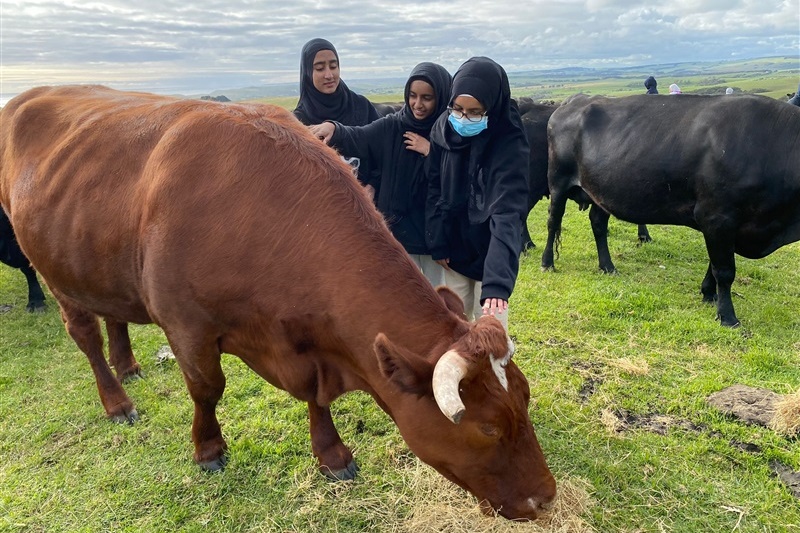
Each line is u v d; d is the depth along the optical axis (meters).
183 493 3.10
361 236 2.33
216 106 2.80
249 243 2.38
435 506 2.84
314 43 4.50
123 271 2.81
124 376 4.23
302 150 2.52
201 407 3.08
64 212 2.97
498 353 1.97
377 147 3.48
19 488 3.16
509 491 2.18
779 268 6.63
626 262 6.98
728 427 3.43
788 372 4.12
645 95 5.93
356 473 3.18
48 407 3.95
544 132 7.53
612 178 5.83
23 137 3.47
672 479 3.04
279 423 3.63
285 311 2.37
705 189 5.07
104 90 3.83
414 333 2.15
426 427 2.11
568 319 5.15
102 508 3.00
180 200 2.46
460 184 3.12
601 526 2.76
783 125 4.76
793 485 2.98
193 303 2.50
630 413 3.69
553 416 3.64
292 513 2.93
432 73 3.27
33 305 5.88
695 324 4.95
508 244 2.81
